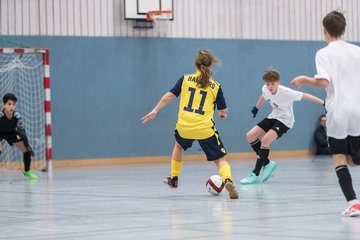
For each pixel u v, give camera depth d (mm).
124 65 23953
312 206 9242
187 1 25047
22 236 6973
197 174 17109
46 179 16656
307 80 7895
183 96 11078
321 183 13453
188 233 6875
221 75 25734
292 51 27234
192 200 10500
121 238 6648
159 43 24547
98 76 23484
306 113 27469
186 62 25031
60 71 22812
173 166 11648
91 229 7387
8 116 17047
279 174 16453
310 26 27641
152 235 6797
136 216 8508
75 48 23047
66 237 6812
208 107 10938
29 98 22250
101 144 23594
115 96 23812
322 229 6953
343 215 8062
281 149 26859
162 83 24609
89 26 23281
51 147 20797
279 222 7602
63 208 9703
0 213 9266
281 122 14117
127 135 24047
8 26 21938
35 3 22359
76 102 23125
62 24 22812
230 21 25922
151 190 12602
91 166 22422
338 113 7855
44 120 22438
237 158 25906
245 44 26203
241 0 26141
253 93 26359
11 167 21703
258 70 26469
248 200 10289
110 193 12117
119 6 23797
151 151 24469
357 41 28734
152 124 24500
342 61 7945
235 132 25969
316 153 27656
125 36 23922
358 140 7957
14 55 21969
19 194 12336
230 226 7352
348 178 7953
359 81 7957
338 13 8148
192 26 25156
